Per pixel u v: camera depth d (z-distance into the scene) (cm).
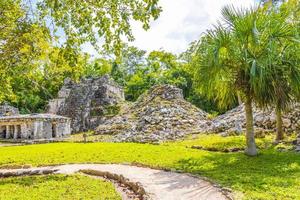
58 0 706
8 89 1177
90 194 789
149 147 1645
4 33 832
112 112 3941
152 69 5528
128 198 789
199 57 1210
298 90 1215
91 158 1385
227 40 1160
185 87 5134
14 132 3428
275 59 1172
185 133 2178
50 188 870
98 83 4234
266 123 1884
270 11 1210
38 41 841
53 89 4641
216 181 830
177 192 743
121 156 1380
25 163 1353
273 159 1143
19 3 802
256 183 775
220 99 1348
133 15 724
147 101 2916
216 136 1934
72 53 776
